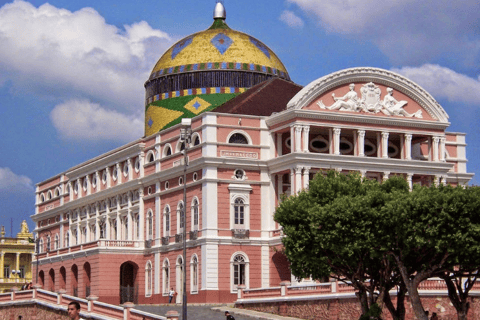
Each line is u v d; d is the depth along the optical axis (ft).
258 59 322.96
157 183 288.10
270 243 266.77
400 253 172.76
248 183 266.36
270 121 269.03
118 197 311.06
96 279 288.30
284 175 271.49
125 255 290.97
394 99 271.49
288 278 269.03
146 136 328.70
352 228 173.78
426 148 286.87
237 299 236.43
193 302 263.49
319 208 177.58
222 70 315.99
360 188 186.91
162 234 284.82
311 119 259.60
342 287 202.59
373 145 276.41
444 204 163.53
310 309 208.54
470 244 163.73
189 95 315.99
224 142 264.93
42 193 382.01
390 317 194.08
